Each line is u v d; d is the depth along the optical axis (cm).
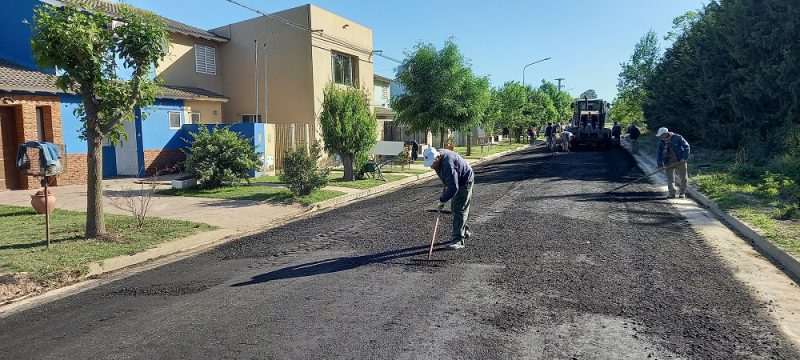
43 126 1458
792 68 1531
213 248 757
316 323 432
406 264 611
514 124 4262
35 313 489
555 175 1559
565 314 439
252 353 377
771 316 430
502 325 417
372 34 2453
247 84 2127
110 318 464
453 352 369
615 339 388
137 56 789
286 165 1227
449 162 660
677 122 2412
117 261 663
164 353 382
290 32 1995
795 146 1378
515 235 748
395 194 1334
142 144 1708
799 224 750
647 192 1165
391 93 3947
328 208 1134
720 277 539
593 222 830
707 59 1975
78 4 789
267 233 854
